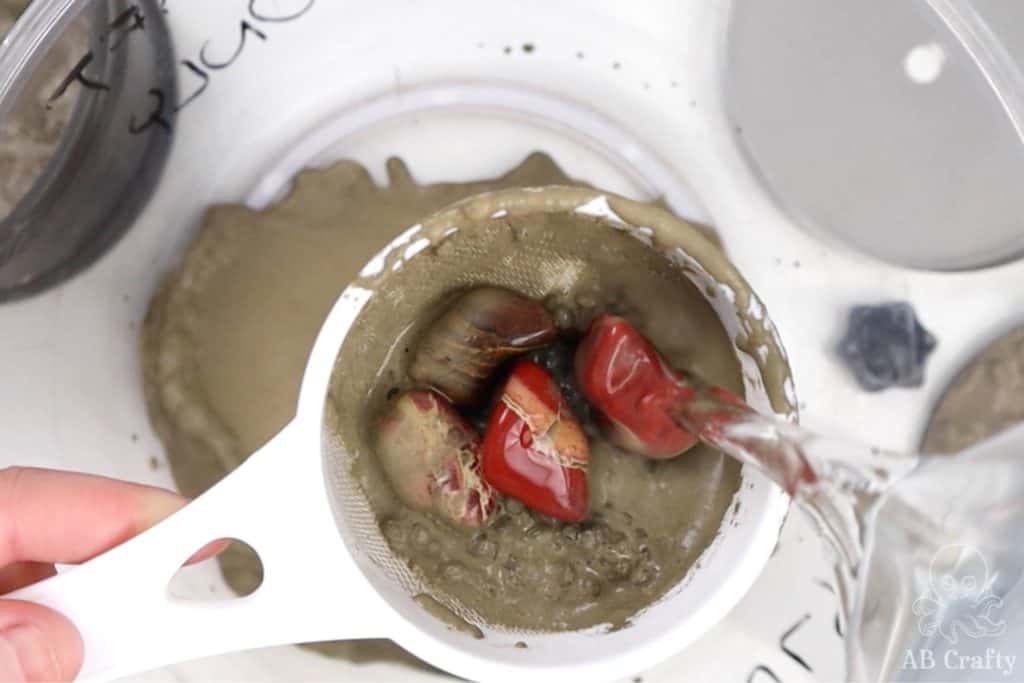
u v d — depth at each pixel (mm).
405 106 296
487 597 240
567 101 297
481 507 237
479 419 245
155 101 283
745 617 256
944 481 220
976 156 269
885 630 219
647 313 246
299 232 288
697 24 288
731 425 225
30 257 273
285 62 291
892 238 280
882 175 279
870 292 279
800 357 280
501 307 238
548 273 246
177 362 278
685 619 232
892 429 270
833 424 274
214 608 221
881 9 271
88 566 218
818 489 218
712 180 292
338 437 237
